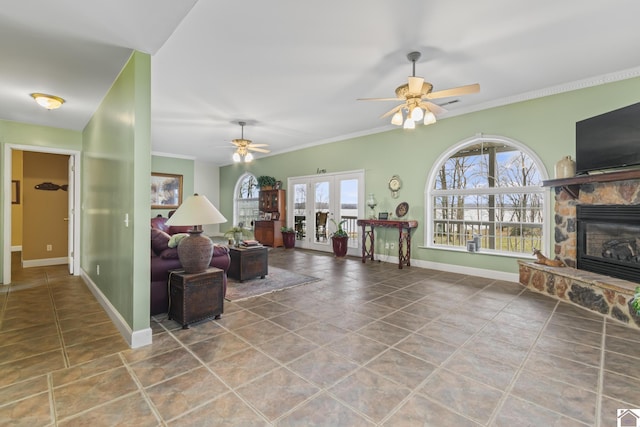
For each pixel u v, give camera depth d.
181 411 1.64
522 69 3.50
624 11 2.46
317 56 3.17
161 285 3.03
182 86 3.93
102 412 1.62
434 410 1.65
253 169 9.32
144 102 2.43
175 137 6.83
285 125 5.82
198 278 2.80
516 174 4.59
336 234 6.49
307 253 7.04
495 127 4.56
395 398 1.75
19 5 1.84
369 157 6.27
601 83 3.69
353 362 2.15
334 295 3.74
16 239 7.02
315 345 2.41
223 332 2.66
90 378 1.95
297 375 1.99
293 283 4.28
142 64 2.42
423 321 2.91
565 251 3.86
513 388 1.85
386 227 6.03
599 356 2.24
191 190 9.70
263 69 3.46
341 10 2.43
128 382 1.90
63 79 2.90
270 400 1.73
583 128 3.59
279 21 2.57
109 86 3.05
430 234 5.41
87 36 2.19
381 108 4.81
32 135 4.36
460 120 4.94
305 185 7.72
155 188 8.91
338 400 1.74
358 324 2.83
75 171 4.72
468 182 5.08
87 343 2.45
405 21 2.58
